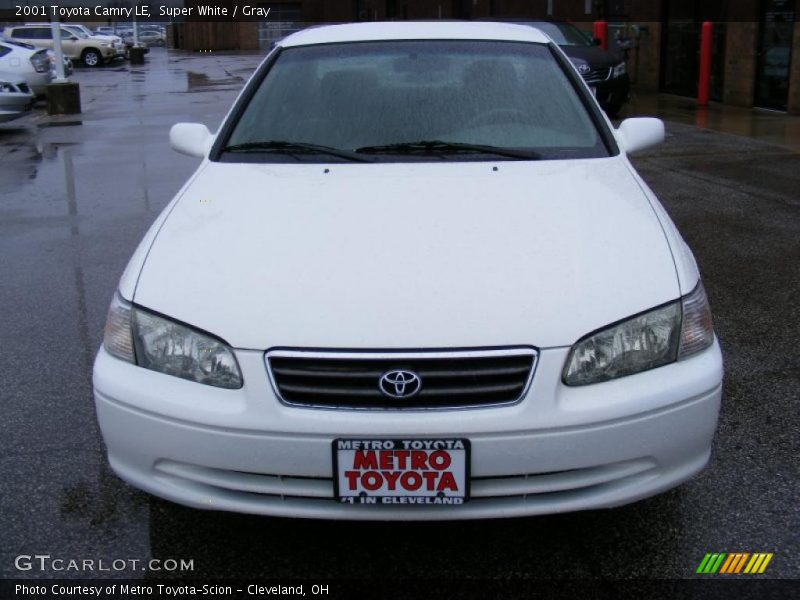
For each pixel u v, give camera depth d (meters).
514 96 3.46
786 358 4.03
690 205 7.00
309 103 3.48
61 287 5.25
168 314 2.37
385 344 2.22
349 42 3.79
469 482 2.22
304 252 2.51
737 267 5.40
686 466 2.40
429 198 2.81
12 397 3.71
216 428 2.25
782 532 2.68
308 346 2.23
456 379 2.21
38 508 2.87
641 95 15.66
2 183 8.65
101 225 6.85
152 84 22.00
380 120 3.35
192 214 2.82
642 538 2.67
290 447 2.23
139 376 2.37
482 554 2.61
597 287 2.37
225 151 3.34
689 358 2.41
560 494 2.30
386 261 2.45
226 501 2.33
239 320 2.30
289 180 3.01
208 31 45.31
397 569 2.55
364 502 2.25
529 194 2.85
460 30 3.87
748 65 12.96
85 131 12.55
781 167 8.48
